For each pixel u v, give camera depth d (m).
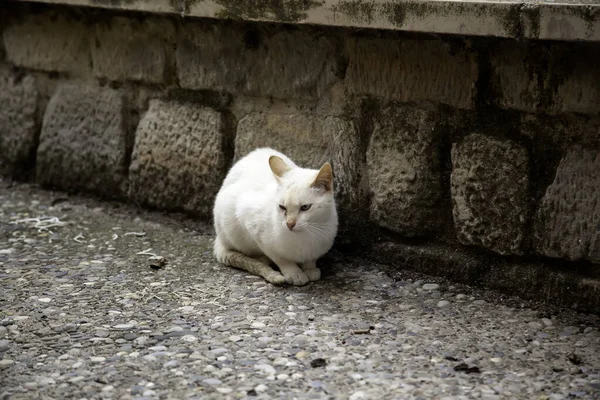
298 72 7.25
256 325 5.86
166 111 8.18
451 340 5.65
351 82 6.95
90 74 8.73
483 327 5.86
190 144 8.01
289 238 6.54
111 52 8.45
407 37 6.55
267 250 6.75
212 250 7.51
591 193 5.88
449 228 6.68
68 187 9.02
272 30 7.29
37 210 8.57
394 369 5.22
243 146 7.70
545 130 6.09
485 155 6.30
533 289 6.25
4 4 9.20
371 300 6.34
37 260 7.21
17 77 9.31
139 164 8.41
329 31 6.96
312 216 6.46
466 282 6.55
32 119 9.21
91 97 8.73
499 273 6.43
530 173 6.16
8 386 5.03
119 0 7.66
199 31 7.77
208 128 7.87
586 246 5.93
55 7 8.71
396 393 4.92
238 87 7.64
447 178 6.62
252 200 6.76
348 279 6.75
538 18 5.50
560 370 5.21
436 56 6.44
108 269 7.02
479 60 6.25
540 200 6.13
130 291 6.54
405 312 6.12
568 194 5.98
